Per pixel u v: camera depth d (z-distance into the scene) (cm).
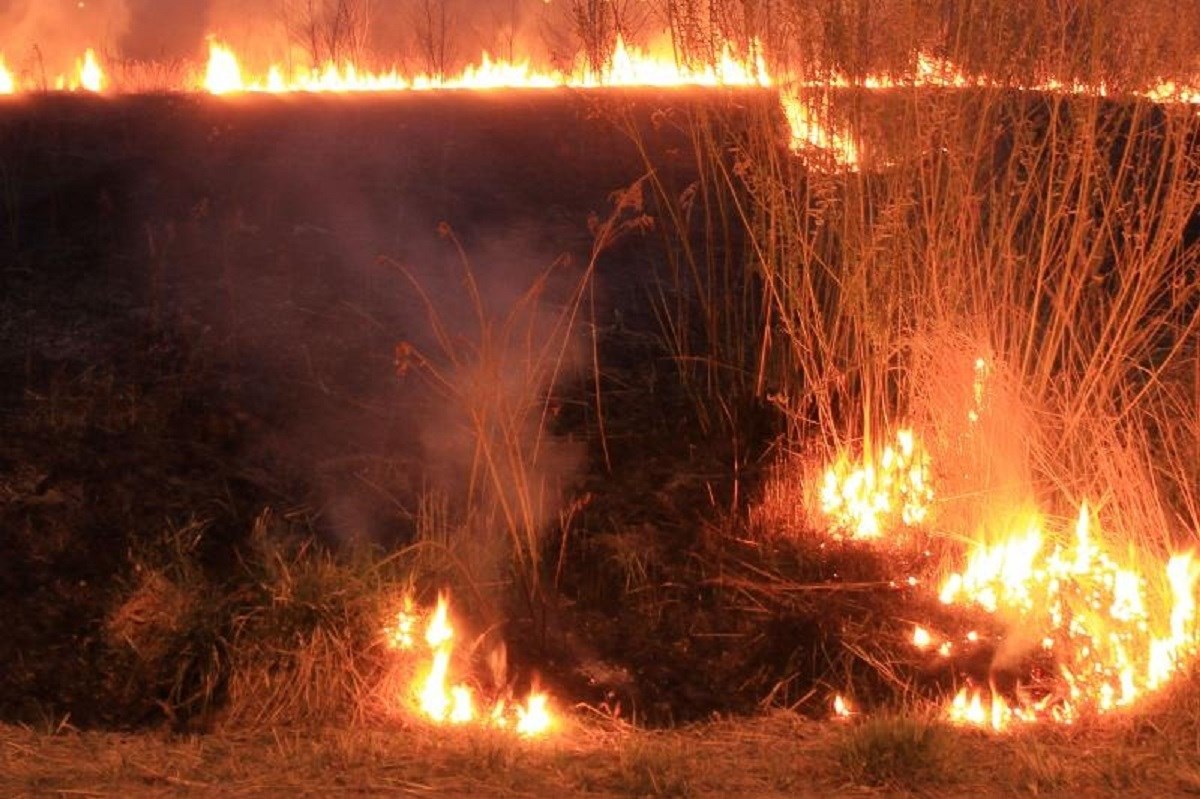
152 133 1209
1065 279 830
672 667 706
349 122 1264
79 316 965
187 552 755
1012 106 936
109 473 812
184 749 617
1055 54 864
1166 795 582
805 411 890
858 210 855
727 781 592
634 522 821
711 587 764
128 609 698
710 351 940
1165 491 829
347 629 676
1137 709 652
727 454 876
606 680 693
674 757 605
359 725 646
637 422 910
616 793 580
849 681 689
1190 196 862
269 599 691
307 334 965
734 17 910
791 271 881
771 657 711
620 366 964
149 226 1073
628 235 1089
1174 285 889
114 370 910
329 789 577
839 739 629
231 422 868
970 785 589
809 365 900
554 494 835
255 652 671
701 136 1128
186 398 885
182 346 938
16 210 1078
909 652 712
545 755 615
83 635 698
